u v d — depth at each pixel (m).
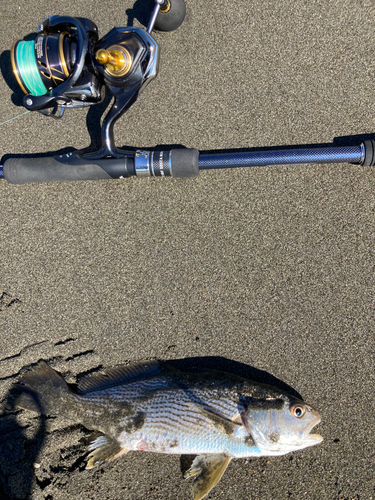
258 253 0.41
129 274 0.42
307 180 0.41
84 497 0.38
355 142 0.41
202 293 0.41
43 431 0.39
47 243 0.43
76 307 0.42
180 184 0.42
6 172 0.40
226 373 0.38
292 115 0.42
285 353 0.40
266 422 0.35
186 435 0.36
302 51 0.42
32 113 0.44
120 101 0.38
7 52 0.45
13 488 0.38
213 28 0.43
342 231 0.41
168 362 0.41
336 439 0.39
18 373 0.41
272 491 0.38
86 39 0.34
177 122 0.43
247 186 0.42
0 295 0.43
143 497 0.39
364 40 0.42
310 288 0.41
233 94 0.42
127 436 0.37
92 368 0.41
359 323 0.40
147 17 0.43
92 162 0.39
